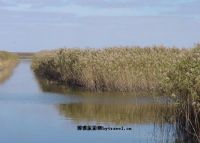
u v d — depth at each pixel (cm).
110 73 5400
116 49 6038
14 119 3706
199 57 2822
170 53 5406
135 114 3856
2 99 5047
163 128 3125
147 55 5425
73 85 6194
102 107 4319
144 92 5184
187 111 2878
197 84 2670
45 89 6062
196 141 2723
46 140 2936
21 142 2894
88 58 5797
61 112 4066
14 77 8588
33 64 11625
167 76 2906
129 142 2828
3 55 13650
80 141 2894
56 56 7512
